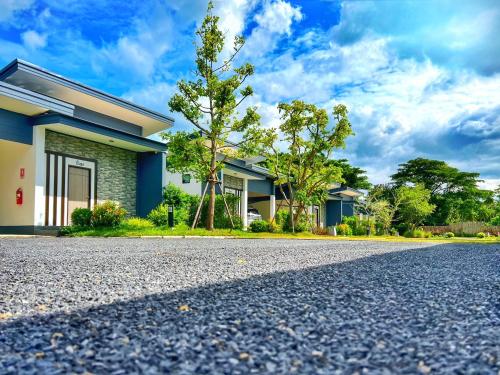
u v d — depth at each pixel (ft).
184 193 49.78
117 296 8.45
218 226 50.39
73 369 4.36
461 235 102.99
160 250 21.08
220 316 6.70
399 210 99.25
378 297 8.61
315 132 59.41
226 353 4.85
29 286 9.66
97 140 43.75
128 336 5.53
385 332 5.81
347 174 126.31
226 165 56.65
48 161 39.47
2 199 39.29
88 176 43.70
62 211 40.55
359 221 83.61
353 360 4.65
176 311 7.06
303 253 21.07
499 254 23.03
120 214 39.65
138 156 50.26
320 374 4.24
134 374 4.23
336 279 11.30
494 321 6.58
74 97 43.75
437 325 6.27
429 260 18.22
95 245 24.18
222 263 15.21
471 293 9.32
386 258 18.81
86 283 10.14
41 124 37.06
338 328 6.02
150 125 53.36
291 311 7.14
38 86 40.91
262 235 46.06
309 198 59.00
